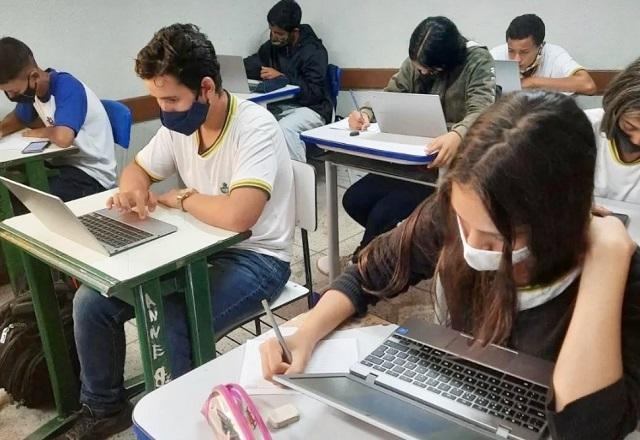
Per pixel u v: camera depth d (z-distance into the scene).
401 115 2.40
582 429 0.78
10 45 2.70
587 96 3.52
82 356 1.71
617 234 0.87
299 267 3.00
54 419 1.92
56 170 2.80
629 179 1.83
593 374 0.79
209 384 1.01
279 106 3.93
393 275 1.18
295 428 0.90
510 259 0.80
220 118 1.74
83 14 3.44
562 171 0.76
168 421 0.93
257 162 1.69
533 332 0.97
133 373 2.20
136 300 1.46
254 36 4.39
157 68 1.60
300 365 1.04
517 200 0.76
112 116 3.00
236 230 1.62
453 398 0.89
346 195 2.75
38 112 2.92
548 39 3.61
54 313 1.83
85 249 1.53
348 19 4.34
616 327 0.82
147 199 1.77
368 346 1.11
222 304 1.68
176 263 1.46
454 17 3.88
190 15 3.95
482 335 0.98
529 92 0.82
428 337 1.04
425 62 2.56
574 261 0.86
